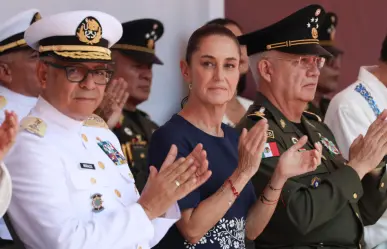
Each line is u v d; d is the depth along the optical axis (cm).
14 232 888
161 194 895
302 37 1238
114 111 1205
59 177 885
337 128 1404
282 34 1235
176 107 1908
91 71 911
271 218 1172
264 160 1176
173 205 971
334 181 1177
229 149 1074
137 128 1592
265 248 1193
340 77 2239
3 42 1238
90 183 910
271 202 1105
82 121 948
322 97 1881
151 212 897
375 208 1287
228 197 1001
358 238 1217
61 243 856
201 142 1051
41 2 1659
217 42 1053
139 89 1622
